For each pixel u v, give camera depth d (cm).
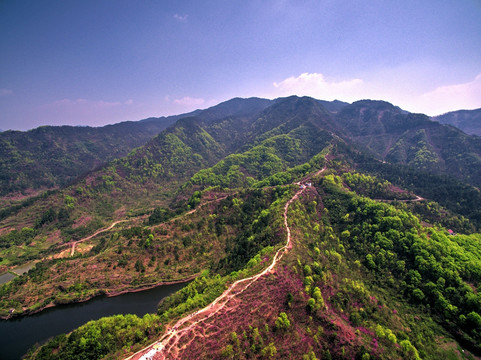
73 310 11975
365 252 13388
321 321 9394
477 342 9406
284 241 12444
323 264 11788
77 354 8300
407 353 8894
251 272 10631
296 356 8350
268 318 8988
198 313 8888
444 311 10456
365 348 8719
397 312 10750
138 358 7462
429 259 11919
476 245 13175
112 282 13375
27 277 13175
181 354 7606
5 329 10819
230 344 8025
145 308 12088
